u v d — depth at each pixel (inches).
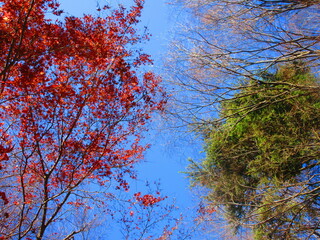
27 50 209.2
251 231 303.3
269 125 316.5
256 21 285.4
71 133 239.8
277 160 297.6
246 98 343.0
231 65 304.2
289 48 275.4
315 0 251.9
